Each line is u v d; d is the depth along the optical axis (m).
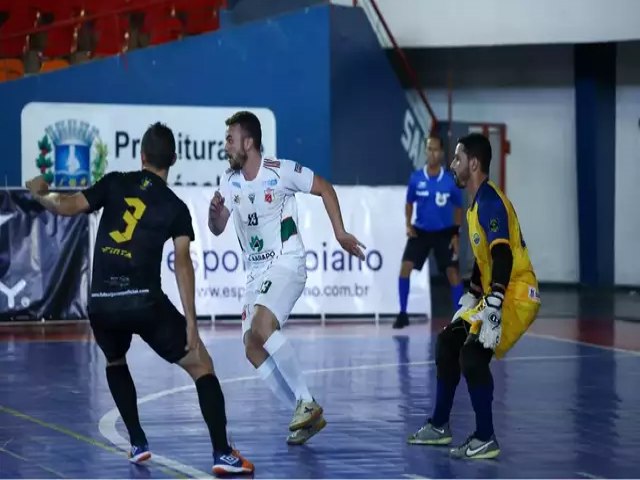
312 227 35.31
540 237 48.88
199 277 35.12
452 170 17.58
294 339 31.47
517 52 48.03
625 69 46.94
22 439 18.44
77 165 39.38
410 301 35.88
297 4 44.00
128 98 39.75
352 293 35.47
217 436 15.91
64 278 34.47
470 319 16.95
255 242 18.09
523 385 24.06
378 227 35.53
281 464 16.73
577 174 47.62
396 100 42.69
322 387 23.69
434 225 33.69
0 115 39.03
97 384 23.89
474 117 48.97
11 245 34.09
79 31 43.56
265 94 40.78
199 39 40.28
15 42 43.19
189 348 15.73
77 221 34.53
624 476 16.00
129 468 16.39
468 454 17.06
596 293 45.94
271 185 17.72
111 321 15.86
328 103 40.91
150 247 15.78
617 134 47.44
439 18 44.47
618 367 26.62
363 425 19.77
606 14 43.31
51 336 31.78
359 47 41.69
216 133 40.38
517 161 48.88
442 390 17.98
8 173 39.00
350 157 41.56
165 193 16.00
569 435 18.92
